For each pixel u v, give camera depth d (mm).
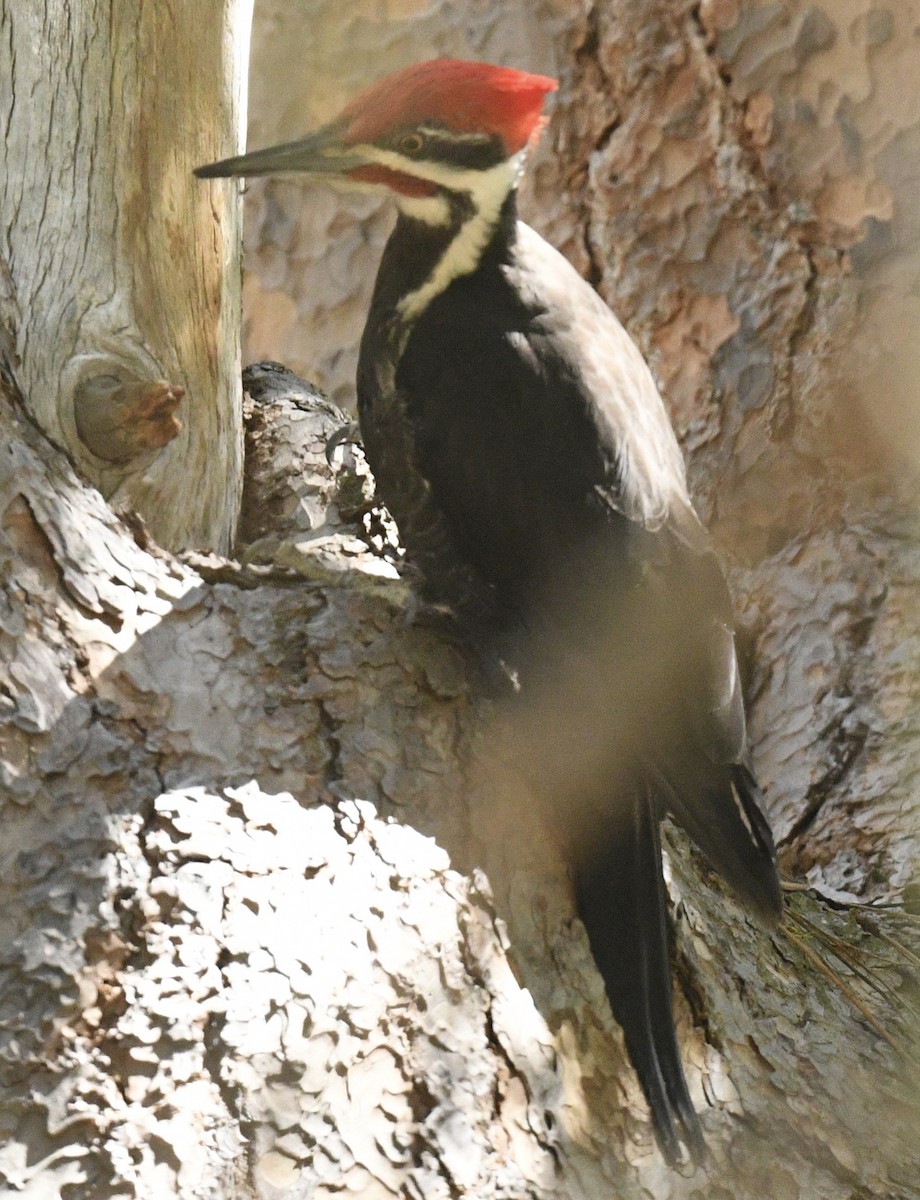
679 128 9539
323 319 10719
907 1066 6141
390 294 5934
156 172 6008
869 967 6828
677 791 5543
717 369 9469
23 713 4781
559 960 5418
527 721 5680
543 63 9781
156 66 5953
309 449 7098
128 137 5910
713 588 5676
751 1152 5457
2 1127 4285
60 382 5672
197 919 4676
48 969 4480
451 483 5754
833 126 9203
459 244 5754
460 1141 4754
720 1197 5258
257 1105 4496
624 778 5625
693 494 9406
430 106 5578
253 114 10523
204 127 6176
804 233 9305
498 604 5781
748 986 6148
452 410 5715
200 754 5016
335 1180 4508
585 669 5590
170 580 5375
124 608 5164
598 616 5566
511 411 5668
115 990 4523
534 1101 4992
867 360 9086
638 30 9570
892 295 9070
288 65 10406
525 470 5648
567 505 5609
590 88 9734
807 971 6551
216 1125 4434
